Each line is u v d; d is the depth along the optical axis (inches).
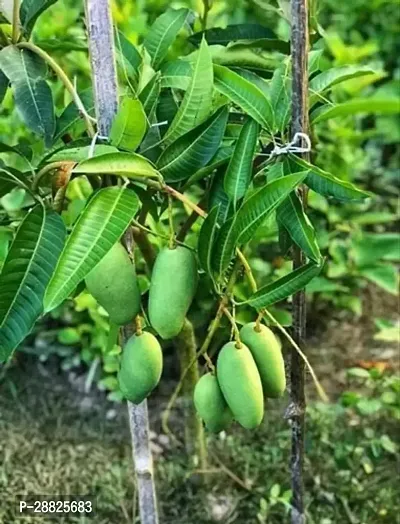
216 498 49.8
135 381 30.5
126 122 29.1
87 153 29.4
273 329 51.4
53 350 61.6
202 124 31.2
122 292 29.0
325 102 35.7
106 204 27.8
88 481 51.9
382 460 53.1
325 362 63.3
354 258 65.4
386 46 90.8
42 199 30.0
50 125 32.8
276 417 56.3
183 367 44.9
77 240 26.9
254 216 29.0
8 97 57.8
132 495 50.7
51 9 63.2
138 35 59.0
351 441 54.0
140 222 35.1
